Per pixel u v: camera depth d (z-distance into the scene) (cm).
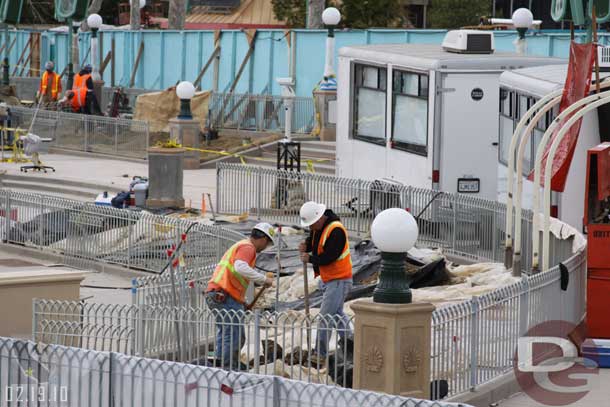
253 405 2150
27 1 16400
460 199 4881
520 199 4100
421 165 5353
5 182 7888
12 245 5816
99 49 12406
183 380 2236
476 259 4797
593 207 3353
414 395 2520
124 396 2309
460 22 12506
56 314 3136
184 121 8406
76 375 2361
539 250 4272
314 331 3291
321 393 2067
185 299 3541
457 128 5253
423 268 4244
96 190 7538
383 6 12100
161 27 16638
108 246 5309
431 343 2698
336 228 3303
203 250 4772
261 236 3225
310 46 9750
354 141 6006
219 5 14962
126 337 3148
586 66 3838
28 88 12594
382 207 5356
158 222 5112
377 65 5719
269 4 14762
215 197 7019
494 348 2961
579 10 5150
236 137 9300
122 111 10712
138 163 8756
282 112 9212
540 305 3186
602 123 4400
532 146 4666
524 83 4753
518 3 12419
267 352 2948
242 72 10425
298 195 5869
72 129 9294
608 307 3228
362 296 4159
